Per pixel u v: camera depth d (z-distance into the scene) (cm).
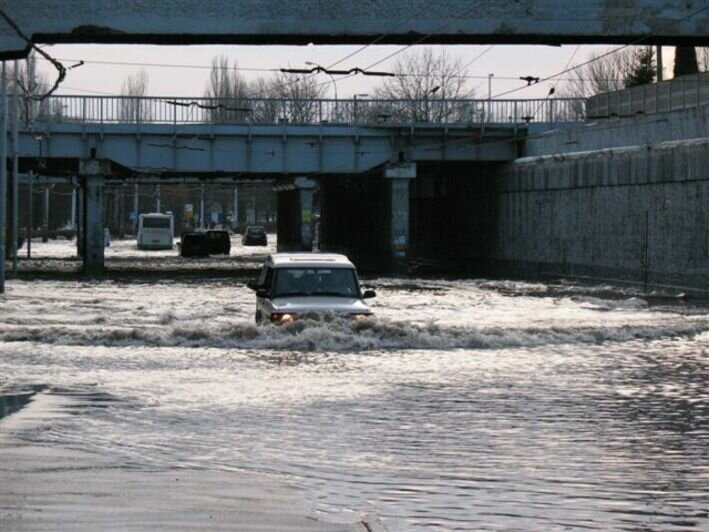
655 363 2308
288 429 1509
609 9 3312
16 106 6262
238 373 2084
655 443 1420
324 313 2584
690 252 4788
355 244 9056
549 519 1041
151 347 2527
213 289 5394
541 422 1575
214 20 3266
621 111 6281
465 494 1141
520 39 3378
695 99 5356
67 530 934
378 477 1220
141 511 1013
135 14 3241
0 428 1484
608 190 5588
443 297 4866
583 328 2933
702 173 4644
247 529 953
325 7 3297
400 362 2284
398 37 3341
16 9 3195
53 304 4222
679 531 1004
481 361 2322
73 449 1342
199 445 1389
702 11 3322
